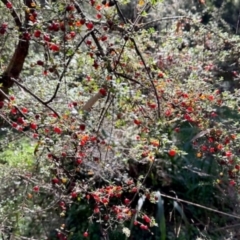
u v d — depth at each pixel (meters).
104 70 1.84
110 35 2.31
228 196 4.22
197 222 4.42
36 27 1.83
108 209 2.70
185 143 4.47
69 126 2.02
